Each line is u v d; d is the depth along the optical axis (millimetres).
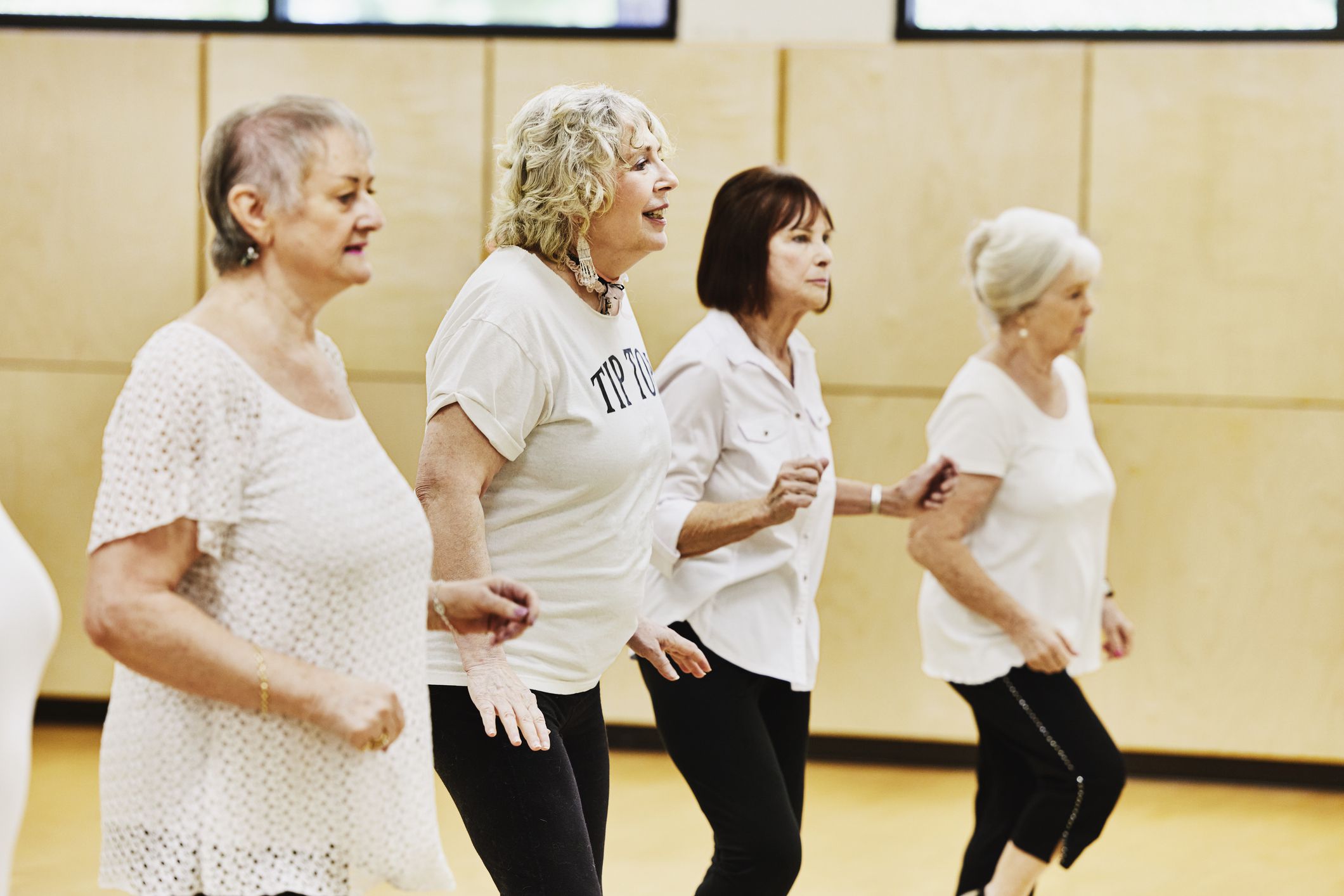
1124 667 7242
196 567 2330
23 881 5309
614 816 6395
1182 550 7188
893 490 4250
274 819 2346
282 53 7473
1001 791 4562
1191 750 7230
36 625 2074
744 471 3988
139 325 7617
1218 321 7117
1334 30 7059
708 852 5902
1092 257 4449
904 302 7297
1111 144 7141
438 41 7438
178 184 7551
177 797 2326
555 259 3254
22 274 7625
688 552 3803
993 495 4441
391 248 7480
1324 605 7105
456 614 2713
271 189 2314
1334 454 7074
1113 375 7199
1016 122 7191
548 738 3049
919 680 7375
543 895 3031
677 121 7344
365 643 2396
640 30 7387
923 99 7234
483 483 3092
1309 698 7129
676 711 3834
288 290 2385
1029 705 4324
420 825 2510
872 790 6961
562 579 3201
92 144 7562
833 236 7324
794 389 4109
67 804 6277
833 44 7336
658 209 3289
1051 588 4438
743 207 4035
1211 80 7066
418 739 2512
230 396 2275
